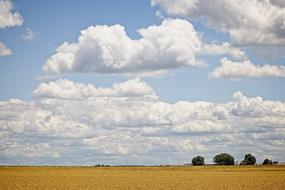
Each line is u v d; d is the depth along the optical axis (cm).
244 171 13875
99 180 8856
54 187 7038
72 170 15712
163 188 6800
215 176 10412
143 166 19100
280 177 9819
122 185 7425
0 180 8738
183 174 11806
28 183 7869
